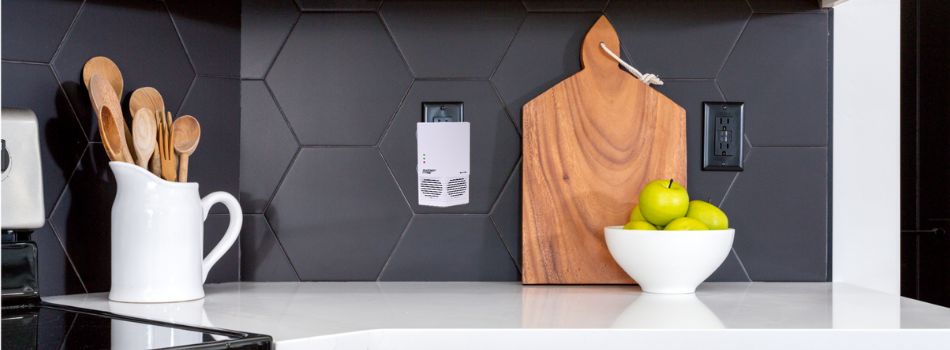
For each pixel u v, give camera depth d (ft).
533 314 3.45
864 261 4.73
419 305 3.74
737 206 4.72
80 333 2.88
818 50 4.71
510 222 4.72
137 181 3.70
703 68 4.70
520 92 4.71
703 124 4.70
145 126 3.76
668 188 4.12
